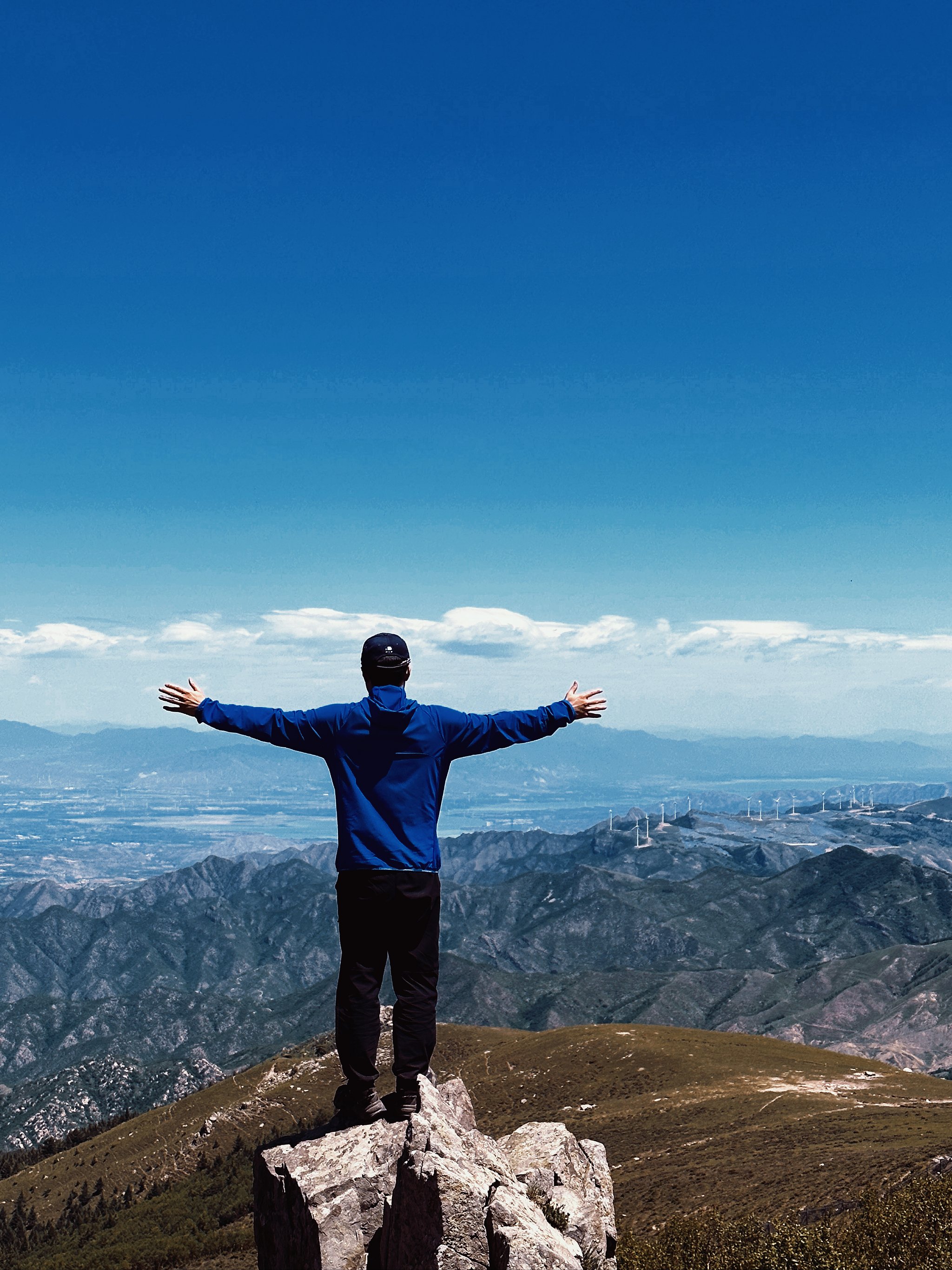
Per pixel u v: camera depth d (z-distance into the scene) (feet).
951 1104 425.28
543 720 29.94
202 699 29.12
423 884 29.04
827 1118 409.49
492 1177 28.35
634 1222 289.33
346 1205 28.45
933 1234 130.52
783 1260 135.74
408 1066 30.19
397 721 28.99
